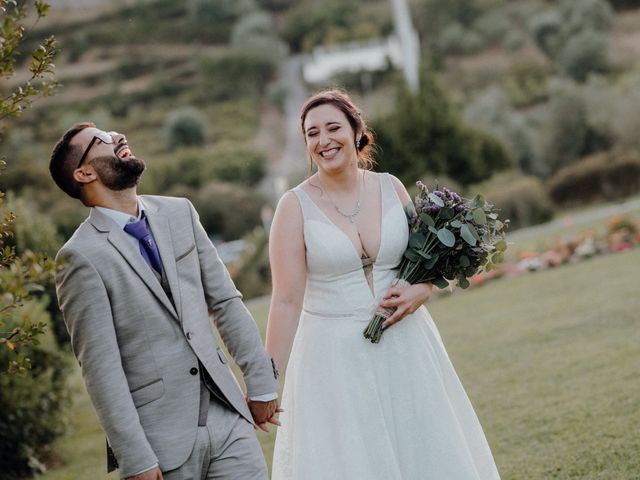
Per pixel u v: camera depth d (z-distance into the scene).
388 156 21.78
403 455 3.16
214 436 2.74
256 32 66.25
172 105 58.94
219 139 51.81
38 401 6.26
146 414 2.69
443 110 21.95
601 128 27.80
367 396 3.15
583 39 44.19
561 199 23.22
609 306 7.36
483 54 52.69
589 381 5.32
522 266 10.57
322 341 3.23
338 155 3.29
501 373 5.98
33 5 2.56
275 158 47.94
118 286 2.68
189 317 2.77
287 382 3.34
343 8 68.81
